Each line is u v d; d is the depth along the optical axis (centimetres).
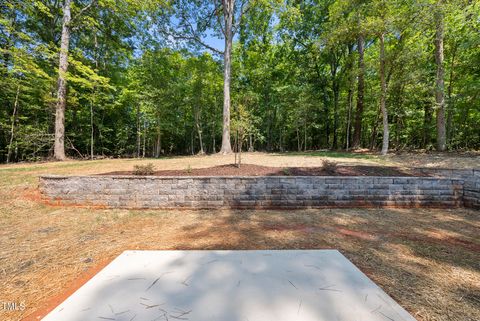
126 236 299
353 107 1580
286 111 1720
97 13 1131
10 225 339
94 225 343
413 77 864
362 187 456
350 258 237
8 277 202
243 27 1493
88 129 1539
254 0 1157
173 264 207
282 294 162
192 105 1697
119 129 1667
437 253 251
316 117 1565
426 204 460
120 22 1214
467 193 456
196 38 1322
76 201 446
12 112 1250
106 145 1730
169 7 1140
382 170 605
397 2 783
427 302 168
